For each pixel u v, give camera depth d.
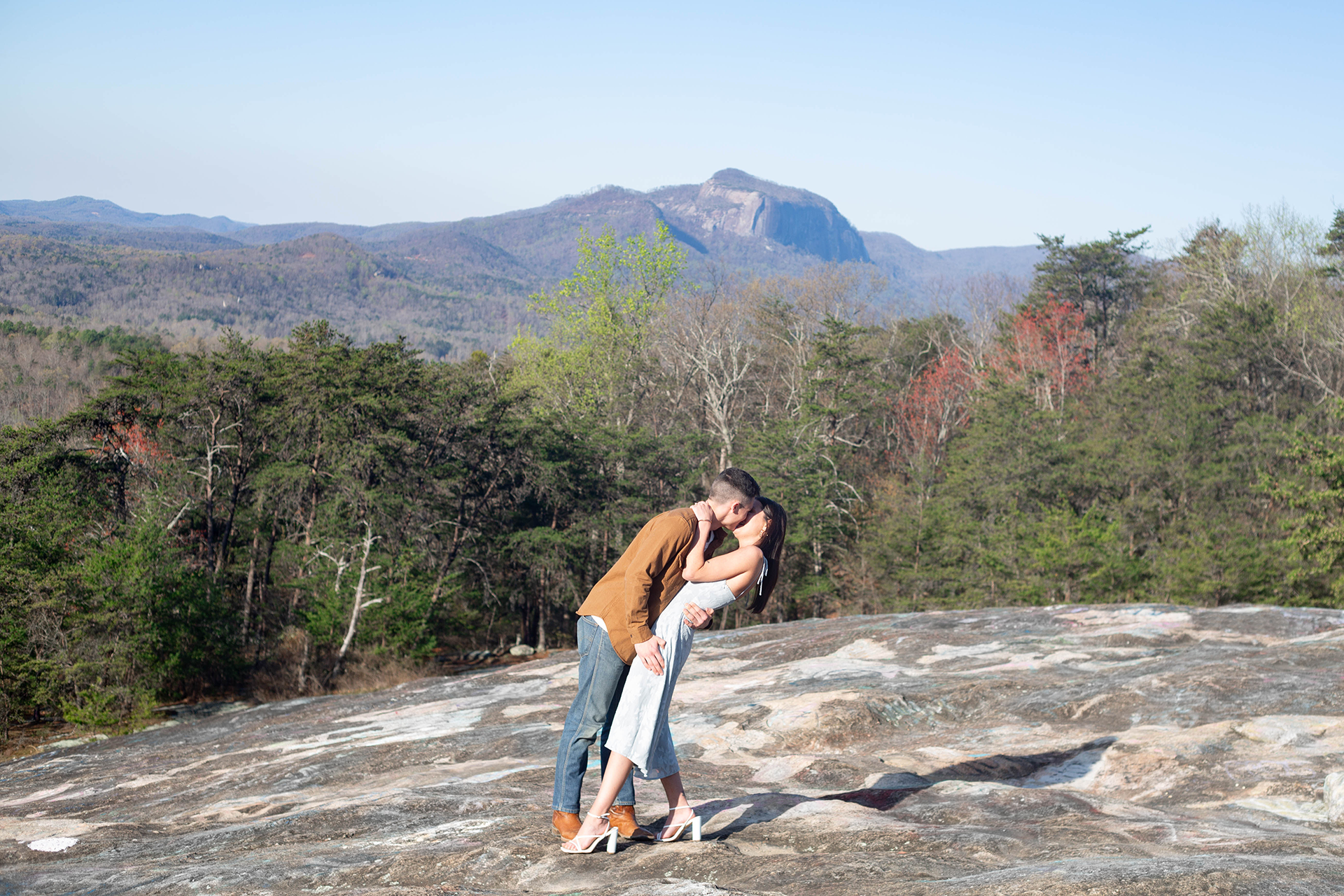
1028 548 37.94
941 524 44.53
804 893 2.92
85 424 39.81
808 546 49.22
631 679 3.64
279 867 4.05
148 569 29.75
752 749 7.13
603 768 3.79
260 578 43.34
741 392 67.00
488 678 13.09
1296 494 31.38
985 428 47.31
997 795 4.53
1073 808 4.23
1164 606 11.33
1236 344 42.78
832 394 59.25
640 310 56.41
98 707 28.09
